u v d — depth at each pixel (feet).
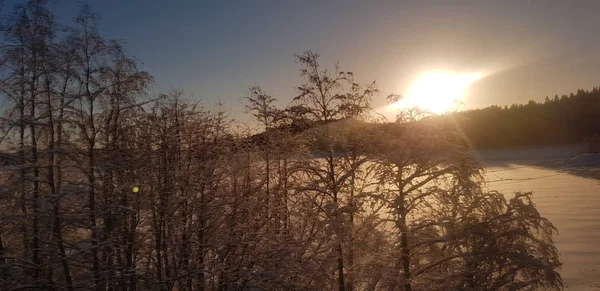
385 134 37.35
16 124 31.42
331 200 38.27
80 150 32.89
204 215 38.45
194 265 38.34
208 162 39.73
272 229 39.78
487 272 34.04
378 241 35.81
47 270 30.83
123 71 35.55
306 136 38.50
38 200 30.22
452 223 34.42
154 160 38.65
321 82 37.09
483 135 361.30
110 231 34.01
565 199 118.93
